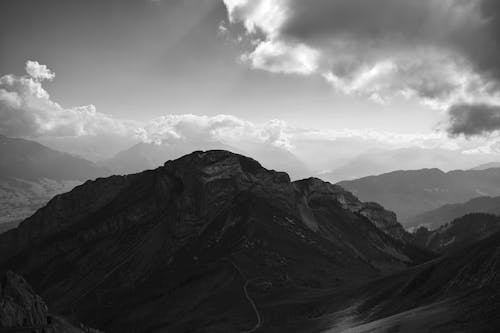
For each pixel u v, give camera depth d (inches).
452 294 5812.0
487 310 4296.3
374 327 5428.2
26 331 4293.8
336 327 7229.3
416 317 5108.3
